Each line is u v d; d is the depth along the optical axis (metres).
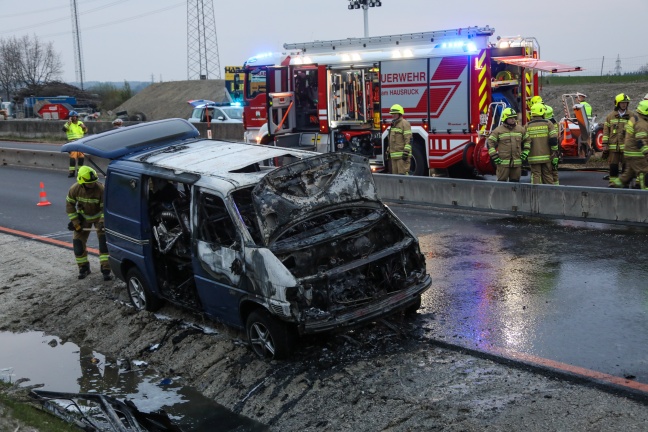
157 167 8.16
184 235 8.06
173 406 6.66
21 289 10.59
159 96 58.94
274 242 6.77
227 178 7.20
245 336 7.64
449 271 9.26
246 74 18.64
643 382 5.69
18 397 6.43
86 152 9.17
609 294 7.81
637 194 10.56
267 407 6.24
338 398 6.07
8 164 26.83
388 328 7.34
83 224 10.42
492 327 7.18
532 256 9.57
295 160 7.92
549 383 5.83
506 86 15.62
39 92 62.28
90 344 8.60
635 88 29.23
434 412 5.53
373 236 7.41
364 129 16.52
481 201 12.73
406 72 15.17
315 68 17.02
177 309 8.80
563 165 17.50
